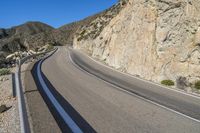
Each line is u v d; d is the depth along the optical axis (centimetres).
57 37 18912
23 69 2567
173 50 2044
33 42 16538
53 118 948
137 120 943
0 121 980
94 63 3388
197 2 1895
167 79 2011
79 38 7625
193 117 1003
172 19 2141
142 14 2650
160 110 1099
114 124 891
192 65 1828
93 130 827
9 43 10344
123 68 2770
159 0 2342
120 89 1598
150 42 2353
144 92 1527
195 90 1672
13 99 1288
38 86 1608
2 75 2364
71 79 1947
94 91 1493
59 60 3678
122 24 3253
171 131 830
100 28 5184
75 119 941
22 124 682
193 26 1914
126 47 2861
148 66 2278
